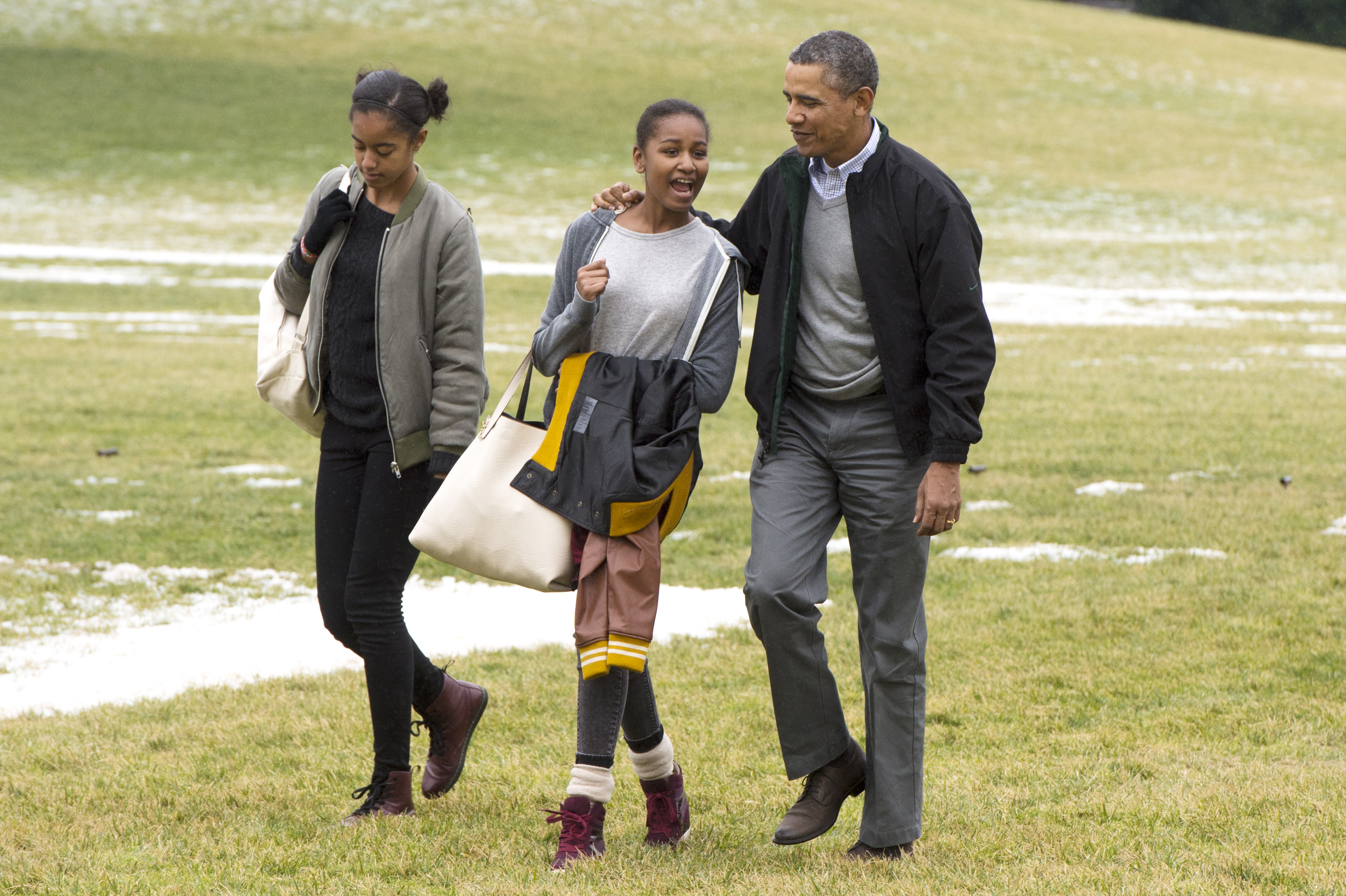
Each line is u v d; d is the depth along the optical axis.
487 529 13.70
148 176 140.25
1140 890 12.77
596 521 13.41
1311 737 17.94
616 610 13.47
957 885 13.04
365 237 15.19
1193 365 59.94
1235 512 32.53
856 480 13.84
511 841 14.65
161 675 21.88
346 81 185.38
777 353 13.82
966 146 170.50
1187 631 23.03
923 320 13.43
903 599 13.98
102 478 37.72
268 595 27.00
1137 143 178.12
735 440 43.53
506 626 24.75
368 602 15.23
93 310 78.00
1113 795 15.77
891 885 12.96
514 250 105.69
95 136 155.88
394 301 14.95
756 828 15.12
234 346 65.69
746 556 29.83
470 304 15.23
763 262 14.50
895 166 13.30
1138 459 39.56
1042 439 42.91
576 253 14.29
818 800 14.12
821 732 14.10
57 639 23.81
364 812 15.43
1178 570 27.11
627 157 158.75
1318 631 22.95
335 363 15.26
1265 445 41.31
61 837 14.86
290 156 152.88
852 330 13.66
